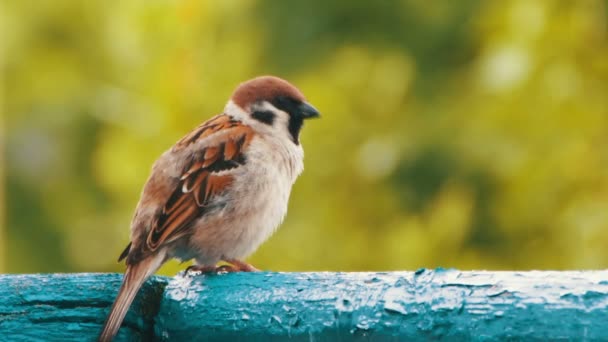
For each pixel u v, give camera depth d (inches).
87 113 609.9
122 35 508.7
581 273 159.6
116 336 184.2
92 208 609.0
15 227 652.7
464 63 474.3
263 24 482.3
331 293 173.8
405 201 459.8
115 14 531.5
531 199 430.0
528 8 430.0
